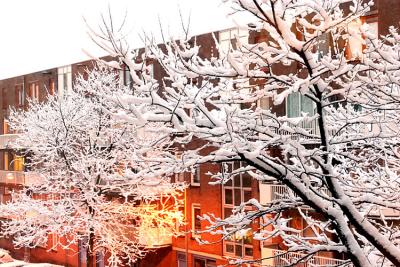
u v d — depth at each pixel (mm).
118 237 26688
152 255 30109
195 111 7648
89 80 28219
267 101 21859
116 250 26953
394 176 9773
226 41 25375
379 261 10086
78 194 27047
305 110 20297
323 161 7883
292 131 7934
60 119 27172
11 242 42531
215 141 7555
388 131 10281
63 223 27250
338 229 7770
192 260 27891
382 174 10219
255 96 7621
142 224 27016
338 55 7617
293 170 7719
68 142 27234
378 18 18906
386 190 9766
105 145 26969
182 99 7172
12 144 34688
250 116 7684
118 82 27328
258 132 8000
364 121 8211
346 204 7664
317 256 19453
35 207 26484
